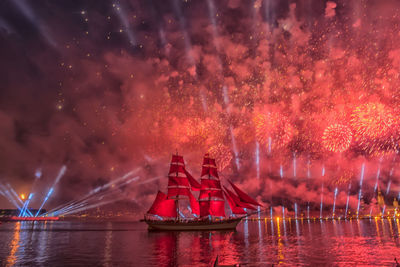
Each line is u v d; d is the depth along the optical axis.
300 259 31.42
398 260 30.19
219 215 87.69
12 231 90.19
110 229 104.31
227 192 87.38
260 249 40.47
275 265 28.36
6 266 30.20
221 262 30.47
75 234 76.69
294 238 56.34
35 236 69.88
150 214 86.75
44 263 31.61
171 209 88.69
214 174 89.81
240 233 73.62
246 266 28.17
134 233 79.06
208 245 46.69
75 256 36.09
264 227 100.81
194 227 87.44
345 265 27.86
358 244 44.31
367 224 103.81
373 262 29.20
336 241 49.16
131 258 34.00
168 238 61.38
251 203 85.25
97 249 43.03
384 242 46.56
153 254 37.12
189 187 90.94
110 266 29.23
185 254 36.78
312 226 97.69
